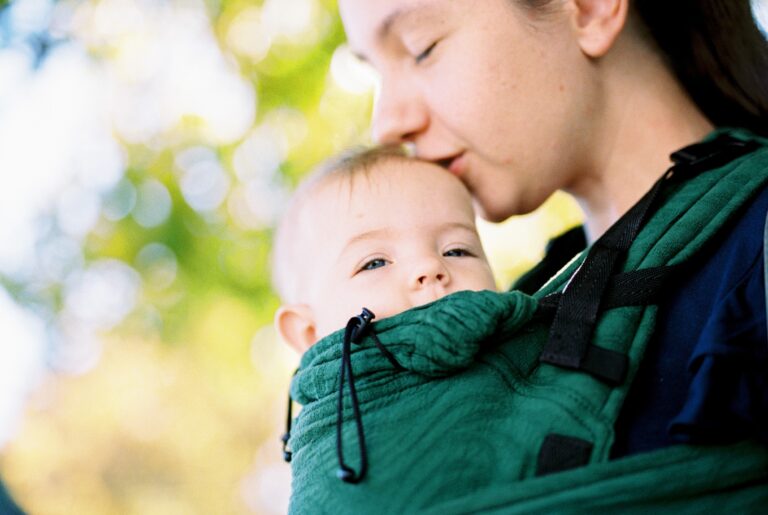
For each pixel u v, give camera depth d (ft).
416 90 5.48
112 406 27.40
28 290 16.55
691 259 4.23
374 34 5.49
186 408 26.78
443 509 3.60
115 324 16.69
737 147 4.75
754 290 3.78
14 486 28.63
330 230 5.42
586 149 5.41
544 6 5.22
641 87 5.41
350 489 3.91
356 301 5.11
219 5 15.43
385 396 4.22
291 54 15.03
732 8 5.53
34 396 28.48
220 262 15.46
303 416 4.46
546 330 4.29
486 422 3.91
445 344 4.10
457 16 5.21
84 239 16.02
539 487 3.56
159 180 15.70
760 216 4.14
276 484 28.27
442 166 5.62
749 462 3.53
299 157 14.73
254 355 16.11
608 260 4.29
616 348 3.97
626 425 3.84
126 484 29.04
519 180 5.41
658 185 4.61
